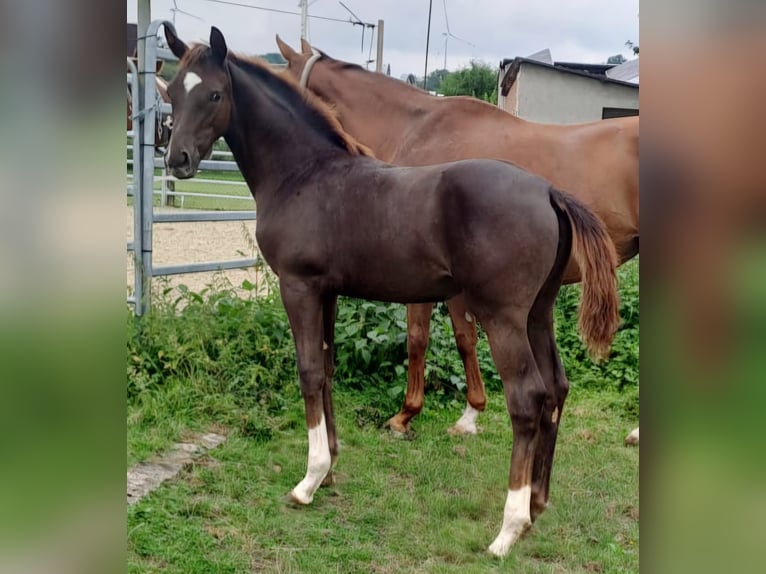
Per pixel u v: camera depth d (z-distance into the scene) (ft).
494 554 8.95
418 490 10.91
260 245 10.59
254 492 10.43
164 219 15.87
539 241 8.54
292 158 10.36
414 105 13.46
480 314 8.84
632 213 12.34
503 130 12.77
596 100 47.62
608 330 8.64
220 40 10.21
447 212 8.88
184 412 12.54
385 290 9.68
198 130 10.29
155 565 8.30
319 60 14.32
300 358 10.22
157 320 14.34
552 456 9.71
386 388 14.97
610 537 9.56
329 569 8.54
